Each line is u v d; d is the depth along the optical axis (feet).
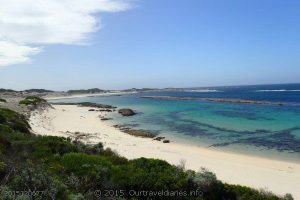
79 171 46.19
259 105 276.62
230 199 47.93
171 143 126.93
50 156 54.80
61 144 64.03
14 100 263.70
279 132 144.66
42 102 268.21
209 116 211.00
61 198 31.73
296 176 79.71
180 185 45.55
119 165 54.13
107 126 178.70
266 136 136.87
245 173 81.51
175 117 213.46
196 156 101.24
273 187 69.46
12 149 54.08
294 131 145.79
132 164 56.54
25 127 105.19
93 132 151.43
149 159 59.41
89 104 352.90
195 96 486.38
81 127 170.09
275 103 288.51
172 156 98.43
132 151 102.53
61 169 46.83
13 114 127.54
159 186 44.70
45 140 66.18
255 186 69.36
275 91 576.20
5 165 35.47
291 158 99.96
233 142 126.82
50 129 147.23
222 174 79.36
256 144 122.01
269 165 91.61
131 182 44.83
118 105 349.41
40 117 189.37
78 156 53.52
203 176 48.21
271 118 191.42
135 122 195.21
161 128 167.73
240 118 195.42
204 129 159.84
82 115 239.30
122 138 135.33
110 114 245.86
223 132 150.00
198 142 128.57
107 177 46.19
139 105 335.67
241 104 294.46
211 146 120.37
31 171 33.30
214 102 331.77
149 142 127.85
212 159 97.55
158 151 106.01
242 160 97.76
